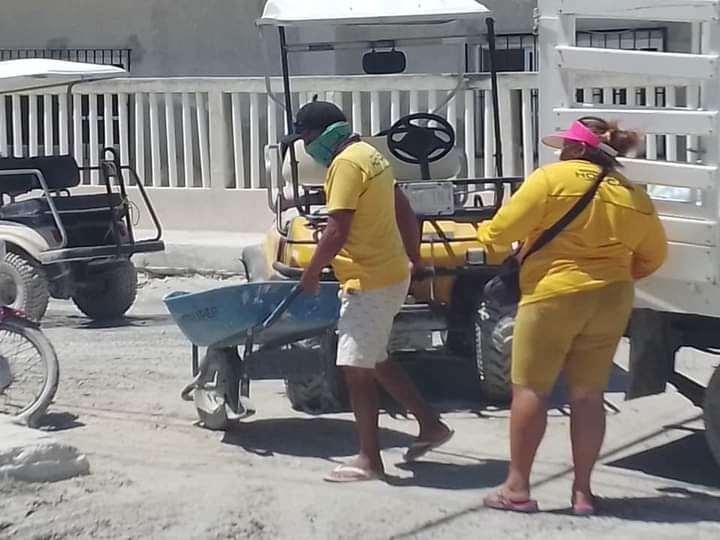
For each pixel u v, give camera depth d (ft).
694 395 21.27
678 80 21.90
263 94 45.73
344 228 19.61
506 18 48.44
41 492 19.83
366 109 43.47
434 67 43.37
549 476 21.25
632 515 19.19
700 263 19.48
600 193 18.13
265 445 23.15
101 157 40.91
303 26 28.37
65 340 33.81
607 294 18.25
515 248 24.56
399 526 18.61
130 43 54.19
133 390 27.40
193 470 21.53
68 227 35.37
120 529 18.40
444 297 25.41
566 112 20.80
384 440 23.40
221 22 52.80
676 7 19.40
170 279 44.14
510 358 24.76
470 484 20.66
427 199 25.25
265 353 23.20
